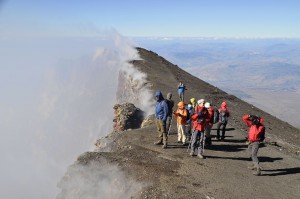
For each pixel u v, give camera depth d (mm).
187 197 14195
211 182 15836
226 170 17578
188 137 21719
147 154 18953
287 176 17734
